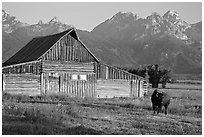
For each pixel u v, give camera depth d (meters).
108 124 24.52
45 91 47.88
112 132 21.98
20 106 29.45
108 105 36.69
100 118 26.72
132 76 54.75
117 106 36.12
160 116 30.16
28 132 19.69
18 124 21.39
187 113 33.09
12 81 45.84
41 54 48.06
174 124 26.31
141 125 24.61
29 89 46.84
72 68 50.00
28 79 46.88
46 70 48.22
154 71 85.31
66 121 24.23
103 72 52.38
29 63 47.12
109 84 52.69
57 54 49.25
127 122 25.81
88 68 51.22
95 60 51.84
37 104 33.03
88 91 50.97
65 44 49.91
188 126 25.83
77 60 50.50
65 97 43.28
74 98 43.44
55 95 44.41
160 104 31.64
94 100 44.09
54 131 20.72
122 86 53.78
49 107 28.11
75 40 50.59
